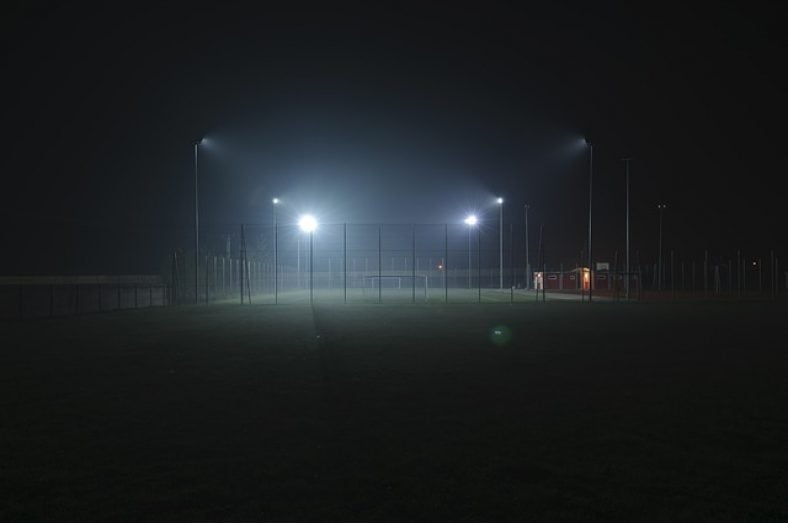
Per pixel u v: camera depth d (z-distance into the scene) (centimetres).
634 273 5828
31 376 1357
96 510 605
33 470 721
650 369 1441
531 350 1791
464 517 584
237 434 867
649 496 635
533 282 7938
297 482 675
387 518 582
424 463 735
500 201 6538
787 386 1225
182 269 4756
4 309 3641
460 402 1071
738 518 584
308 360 1591
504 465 728
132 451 791
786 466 729
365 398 1105
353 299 5219
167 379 1312
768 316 3197
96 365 1519
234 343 1978
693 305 4253
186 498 633
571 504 614
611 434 862
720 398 1108
